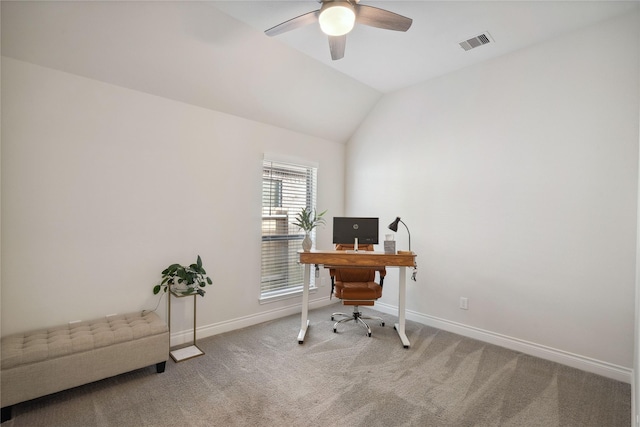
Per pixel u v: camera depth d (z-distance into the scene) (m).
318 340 3.14
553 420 1.96
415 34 2.77
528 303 2.91
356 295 3.24
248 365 2.61
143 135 2.80
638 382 1.73
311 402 2.11
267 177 3.79
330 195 4.47
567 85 2.72
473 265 3.28
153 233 2.88
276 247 3.88
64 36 2.24
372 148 4.30
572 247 2.68
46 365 1.97
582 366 2.60
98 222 2.58
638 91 2.40
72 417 1.92
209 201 3.24
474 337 3.25
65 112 2.41
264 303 3.70
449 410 2.04
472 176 3.31
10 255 2.21
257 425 1.88
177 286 2.96
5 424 1.84
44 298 2.34
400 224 3.94
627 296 2.42
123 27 2.34
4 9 2.00
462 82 3.41
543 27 2.64
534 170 2.89
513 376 2.48
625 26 2.46
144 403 2.07
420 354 2.85
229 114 3.38
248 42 2.82
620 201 2.46
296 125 3.95
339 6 1.96
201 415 1.96
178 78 2.84
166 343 2.46
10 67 2.18
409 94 3.88
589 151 2.61
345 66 3.38
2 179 2.17
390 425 1.89
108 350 2.20
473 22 2.58
